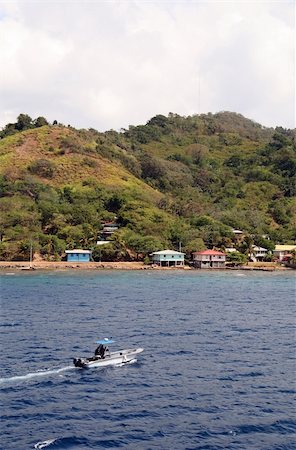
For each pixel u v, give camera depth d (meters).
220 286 125.12
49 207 197.38
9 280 130.88
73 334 62.94
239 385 43.62
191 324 71.06
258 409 38.16
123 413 37.22
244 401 39.81
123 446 32.12
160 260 173.12
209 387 43.00
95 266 166.75
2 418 36.16
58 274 147.75
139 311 82.00
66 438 33.03
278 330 67.88
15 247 169.62
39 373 46.25
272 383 44.25
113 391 41.81
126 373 46.66
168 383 43.94
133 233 187.12
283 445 32.38
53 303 90.00
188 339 61.22
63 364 49.16
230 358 52.41
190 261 183.38
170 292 110.19
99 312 80.38
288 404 39.28
